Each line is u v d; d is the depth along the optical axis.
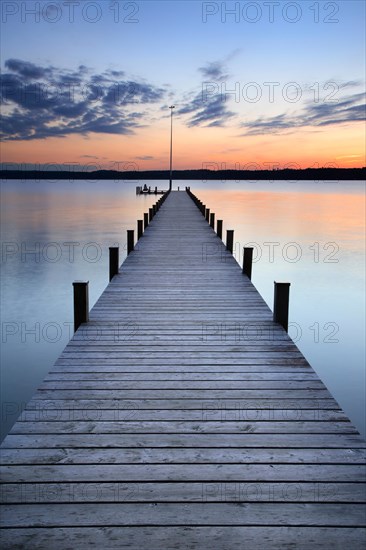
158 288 6.62
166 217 17.91
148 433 2.73
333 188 154.50
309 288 15.43
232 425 2.84
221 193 87.19
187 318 5.16
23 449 2.54
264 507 2.11
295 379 3.56
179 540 1.93
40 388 3.35
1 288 14.73
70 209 43.84
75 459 2.45
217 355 4.04
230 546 1.90
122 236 25.06
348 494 2.20
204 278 7.31
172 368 3.74
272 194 87.75
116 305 5.69
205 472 2.36
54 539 1.93
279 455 2.52
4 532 1.96
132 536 1.95
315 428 2.82
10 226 29.05
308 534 1.97
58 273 16.91
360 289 15.27
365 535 1.96
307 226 30.38
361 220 34.59
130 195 80.06
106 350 4.14
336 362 9.15
